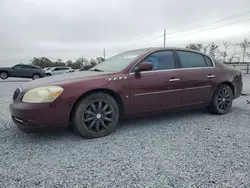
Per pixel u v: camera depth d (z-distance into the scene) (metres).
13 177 1.76
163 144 2.48
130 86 2.89
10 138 2.72
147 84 3.02
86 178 1.75
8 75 16.91
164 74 3.17
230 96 4.05
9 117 3.82
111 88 2.76
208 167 1.91
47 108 2.39
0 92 8.20
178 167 1.92
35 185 1.64
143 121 3.52
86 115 2.67
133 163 2.01
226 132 2.91
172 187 1.60
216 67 3.83
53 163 2.02
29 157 2.15
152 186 1.62
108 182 1.68
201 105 3.68
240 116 3.81
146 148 2.37
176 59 3.40
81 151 2.30
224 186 1.61
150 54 3.19
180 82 3.32
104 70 3.23
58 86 2.48
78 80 2.63
